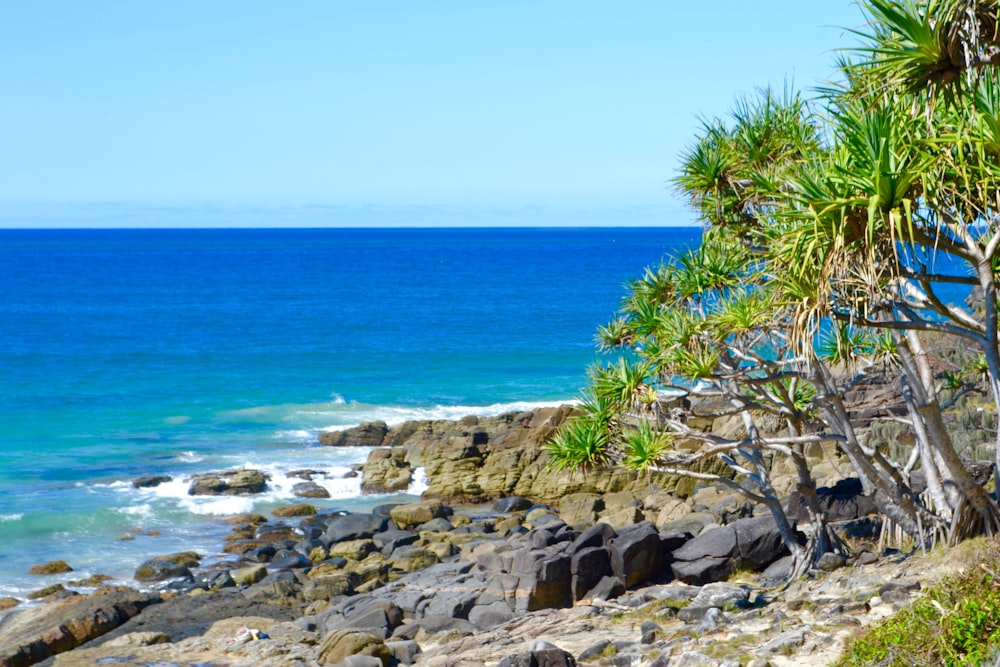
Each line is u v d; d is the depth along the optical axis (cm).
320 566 2791
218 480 3691
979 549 1357
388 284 13812
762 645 1255
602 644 1504
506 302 11088
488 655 1659
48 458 4094
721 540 2152
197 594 2538
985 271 1080
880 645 1019
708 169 1616
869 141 956
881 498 1702
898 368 1791
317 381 5988
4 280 14138
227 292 12388
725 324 1638
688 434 1845
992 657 870
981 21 834
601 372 1862
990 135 945
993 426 2772
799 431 1905
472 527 3203
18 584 2659
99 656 2042
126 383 5869
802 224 1062
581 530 3106
